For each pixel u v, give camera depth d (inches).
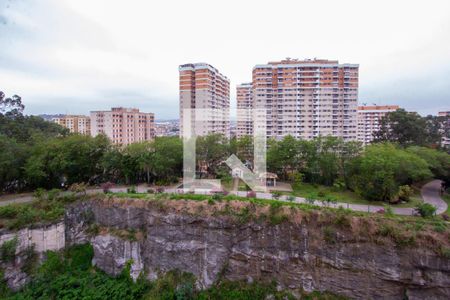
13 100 2321.6
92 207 1238.3
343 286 944.3
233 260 1055.0
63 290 980.6
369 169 1311.5
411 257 882.1
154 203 1162.6
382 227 935.7
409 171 1304.1
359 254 939.3
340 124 2687.0
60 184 1587.1
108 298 972.6
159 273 1094.4
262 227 1040.8
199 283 1058.7
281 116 2733.8
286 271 1005.8
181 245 1098.1
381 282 911.7
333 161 1557.6
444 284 847.7
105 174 1706.4
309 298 954.1
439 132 2635.3
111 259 1133.7
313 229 1003.3
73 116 4318.4
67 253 1163.9
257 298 984.9
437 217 1024.2
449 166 1482.5
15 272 1015.0
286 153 1654.8
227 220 1069.1
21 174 1481.3
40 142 1588.3
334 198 1213.7
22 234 1056.2
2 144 1397.6
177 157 1697.8
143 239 1148.5
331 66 2637.8
